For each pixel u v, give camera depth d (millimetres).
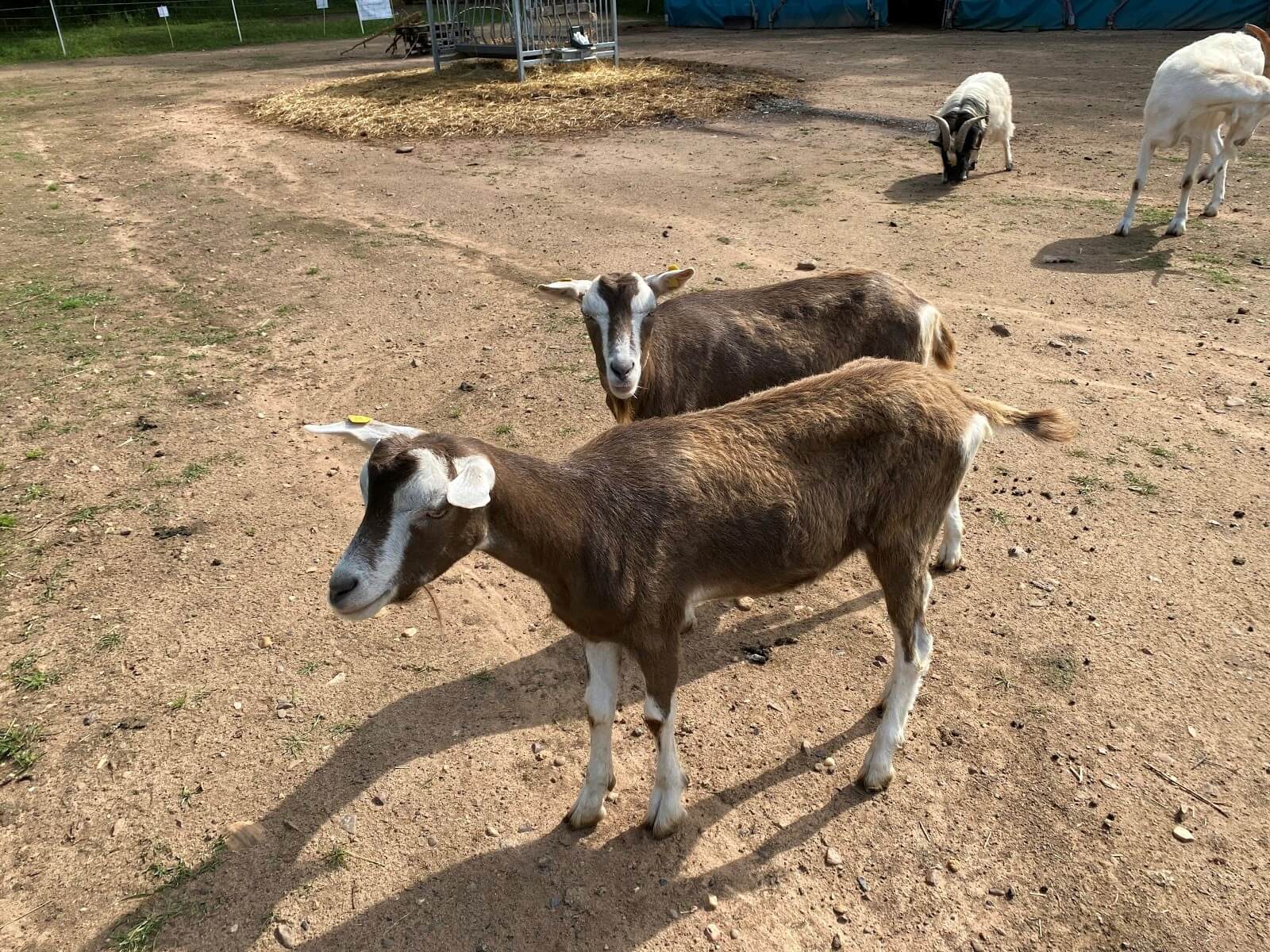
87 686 1674
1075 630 1732
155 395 2725
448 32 8812
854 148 5387
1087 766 1459
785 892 1302
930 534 1427
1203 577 1848
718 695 1651
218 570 1978
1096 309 3055
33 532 2102
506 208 4477
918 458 1368
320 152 5770
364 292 3496
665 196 4566
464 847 1379
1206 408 2447
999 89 4754
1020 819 1387
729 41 10461
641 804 1448
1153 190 4246
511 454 1249
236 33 13492
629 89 7074
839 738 1554
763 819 1414
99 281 3674
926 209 4172
